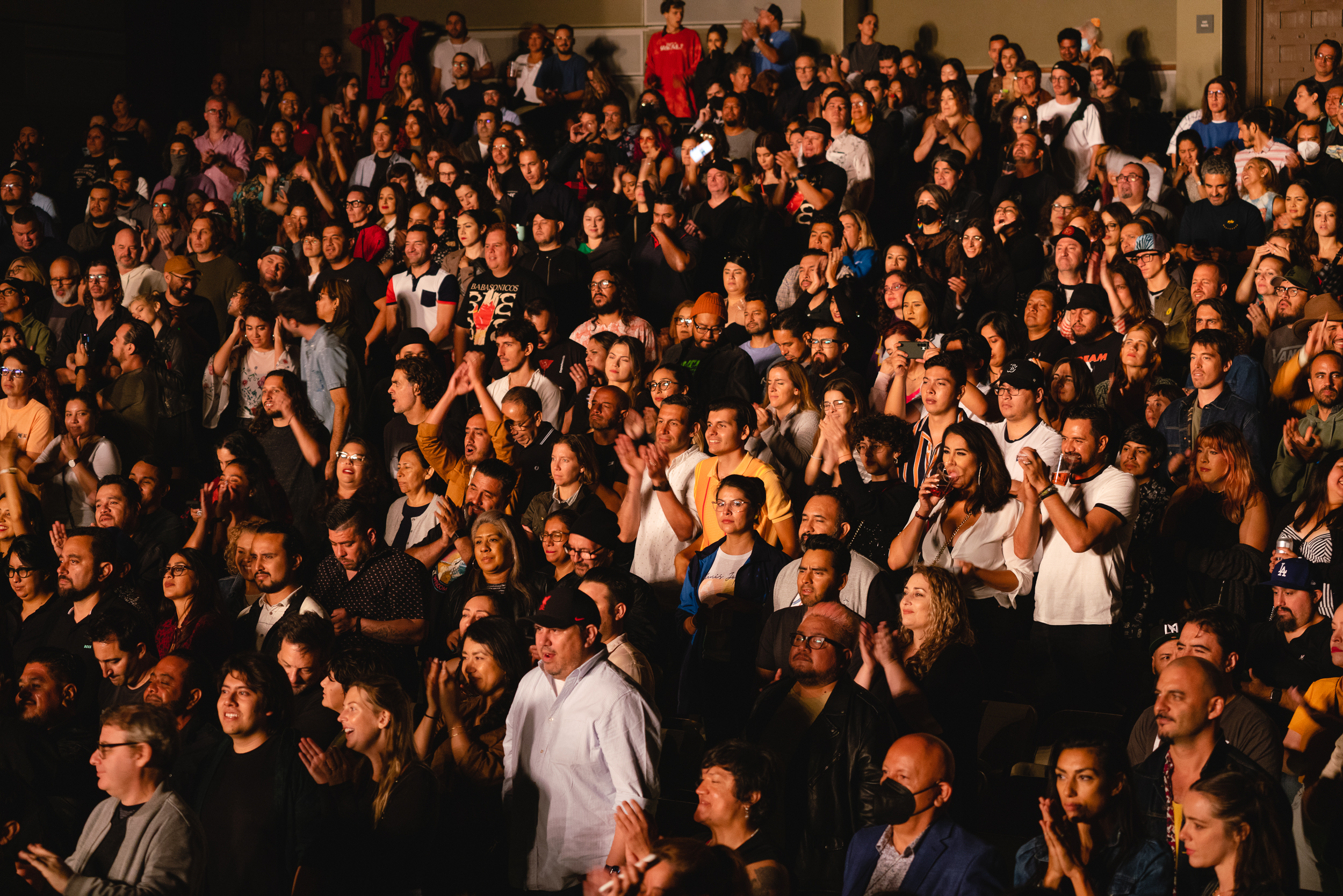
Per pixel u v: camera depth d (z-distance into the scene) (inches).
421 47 606.5
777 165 422.9
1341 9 526.6
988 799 202.7
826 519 209.8
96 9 613.6
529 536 251.4
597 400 277.7
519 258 374.6
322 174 498.0
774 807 151.3
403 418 302.7
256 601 239.0
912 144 470.6
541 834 170.4
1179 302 311.7
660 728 172.2
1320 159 398.6
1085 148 440.5
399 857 165.9
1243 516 224.8
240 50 637.3
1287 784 159.9
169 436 330.3
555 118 550.0
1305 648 191.6
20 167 477.4
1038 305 299.1
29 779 190.4
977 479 211.2
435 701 186.9
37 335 368.5
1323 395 241.1
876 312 338.0
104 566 237.5
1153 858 137.4
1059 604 210.8
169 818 157.8
